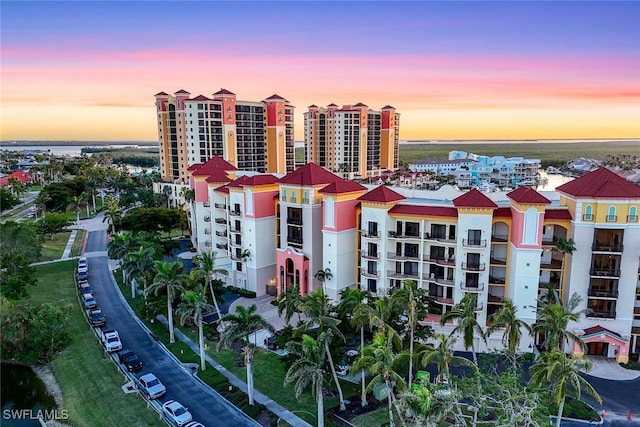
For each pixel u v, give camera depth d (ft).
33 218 427.74
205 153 455.63
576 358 114.62
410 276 188.75
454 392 104.53
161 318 206.49
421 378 115.14
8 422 137.39
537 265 164.35
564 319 128.36
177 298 188.44
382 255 190.70
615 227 159.33
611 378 152.97
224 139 461.78
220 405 140.26
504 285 178.19
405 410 103.86
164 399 143.43
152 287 178.40
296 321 198.90
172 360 169.07
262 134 512.63
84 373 159.22
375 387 138.10
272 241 234.79
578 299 143.95
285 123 532.32
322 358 120.16
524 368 159.12
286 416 133.69
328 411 135.03
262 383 152.46
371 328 139.95
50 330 171.94
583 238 163.02
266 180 229.04
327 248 200.64
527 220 162.71
